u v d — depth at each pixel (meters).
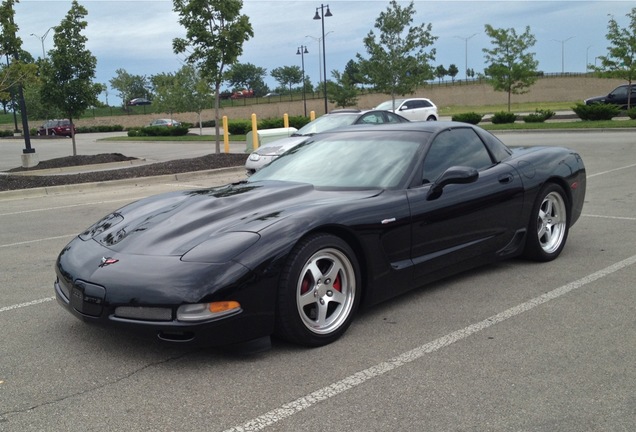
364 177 4.48
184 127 38.25
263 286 3.43
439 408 2.91
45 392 3.22
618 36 30.73
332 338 3.77
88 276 3.56
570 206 5.68
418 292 4.78
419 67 30.55
